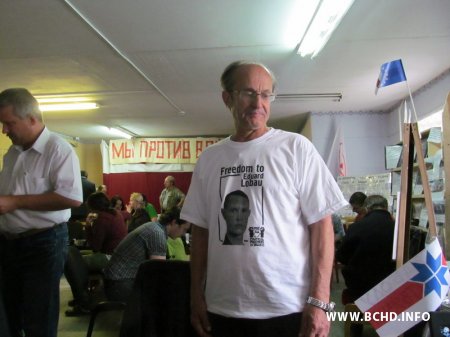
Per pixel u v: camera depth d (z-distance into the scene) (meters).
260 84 1.11
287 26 2.85
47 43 3.13
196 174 1.25
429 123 4.39
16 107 1.42
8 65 3.63
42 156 1.50
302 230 1.09
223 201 1.10
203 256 1.26
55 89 4.49
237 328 1.04
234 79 1.13
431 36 3.08
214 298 1.11
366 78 4.19
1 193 1.53
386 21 2.82
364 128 5.86
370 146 5.83
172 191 6.62
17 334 1.50
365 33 3.02
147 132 7.73
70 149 1.53
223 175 1.12
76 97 4.87
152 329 1.44
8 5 2.49
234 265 1.04
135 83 4.30
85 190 4.94
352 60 3.62
